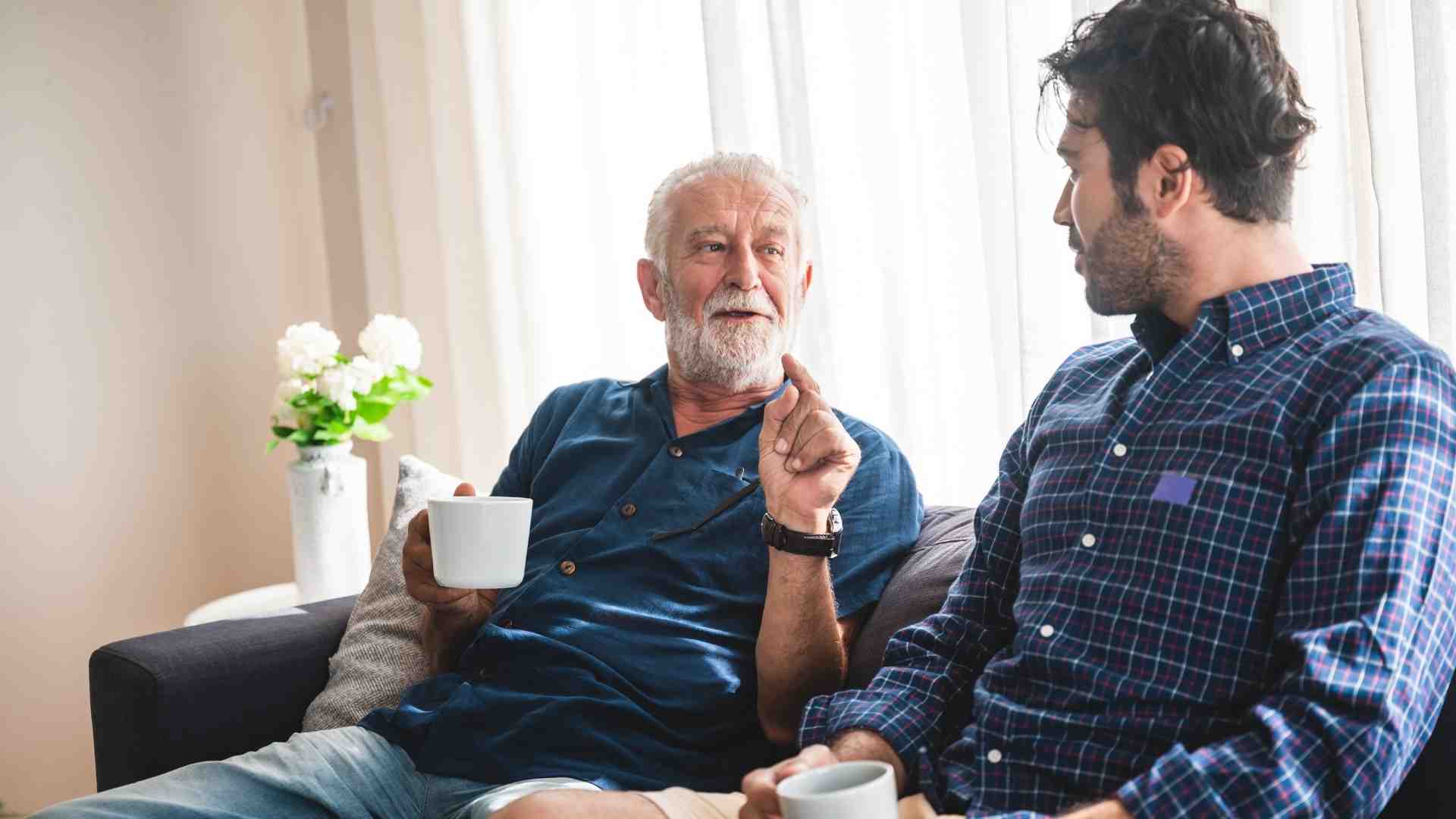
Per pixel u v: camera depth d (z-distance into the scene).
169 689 1.82
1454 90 1.58
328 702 1.90
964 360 2.24
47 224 3.16
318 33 3.55
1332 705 1.08
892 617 1.69
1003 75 2.10
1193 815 1.08
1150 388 1.33
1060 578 1.33
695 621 1.74
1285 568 1.21
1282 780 1.06
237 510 3.48
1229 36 1.28
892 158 2.29
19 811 3.14
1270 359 1.27
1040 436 1.48
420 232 3.22
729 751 1.70
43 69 3.15
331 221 3.59
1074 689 1.29
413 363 2.74
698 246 1.91
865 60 2.30
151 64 3.32
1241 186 1.29
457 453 3.24
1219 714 1.21
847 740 1.39
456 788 1.65
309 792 1.61
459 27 3.07
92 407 3.23
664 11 2.70
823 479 1.60
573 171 2.93
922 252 2.27
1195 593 1.23
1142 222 1.32
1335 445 1.18
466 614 1.87
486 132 3.02
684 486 1.83
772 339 1.92
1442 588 1.13
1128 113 1.30
